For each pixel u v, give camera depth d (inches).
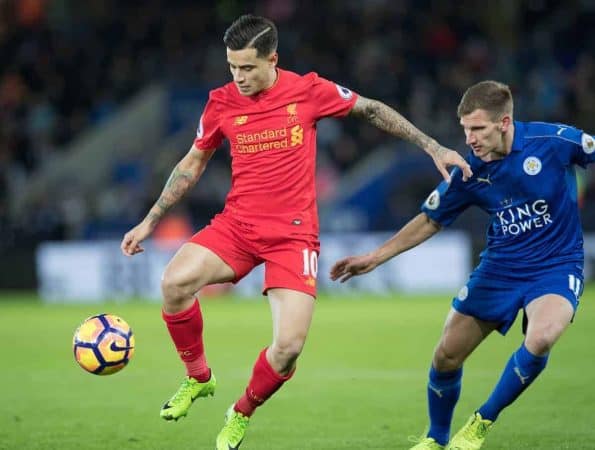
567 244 802.2
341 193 2925.7
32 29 3454.7
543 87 3038.9
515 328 1702.8
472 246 2561.5
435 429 840.9
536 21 3452.3
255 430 955.3
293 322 790.5
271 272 812.6
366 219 2726.4
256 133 821.2
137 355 1514.5
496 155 799.1
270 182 817.5
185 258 824.9
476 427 774.5
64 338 1764.3
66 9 3590.1
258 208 820.0
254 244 821.9
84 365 816.3
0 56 3405.5
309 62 3193.9
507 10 3373.5
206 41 3454.7
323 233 2664.9
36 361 1472.7
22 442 911.7
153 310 2266.2
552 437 896.3
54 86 3339.1
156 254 2637.8
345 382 1223.5
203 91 3326.8
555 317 759.1
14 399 1144.8
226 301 2476.6
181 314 826.2
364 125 3090.6
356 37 3280.0
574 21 3351.4
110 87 3403.1
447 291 2541.8
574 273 793.6
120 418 1026.7
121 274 2647.6
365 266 872.3
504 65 3139.8
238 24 803.4
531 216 800.3
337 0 3398.1
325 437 920.9
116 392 1189.1
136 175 3186.5
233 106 832.3
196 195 2849.4
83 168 3233.3
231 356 1493.6
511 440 888.3
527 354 754.2
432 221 855.1
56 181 3198.8
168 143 3201.3
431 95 3043.8
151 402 1120.2
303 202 821.9
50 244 2716.5
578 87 3031.5
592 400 1067.9
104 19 3563.0
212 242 828.6
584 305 2047.2
